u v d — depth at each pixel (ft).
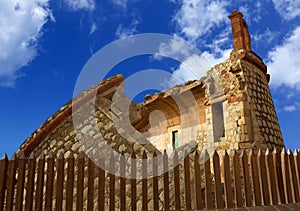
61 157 15.79
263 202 17.29
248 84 46.37
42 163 15.75
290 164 19.02
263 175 17.78
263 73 53.26
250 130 42.57
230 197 16.35
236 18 51.24
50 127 24.73
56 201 15.14
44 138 24.73
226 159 16.96
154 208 15.56
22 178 15.61
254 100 46.16
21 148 24.67
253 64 49.78
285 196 18.13
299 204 17.94
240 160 18.70
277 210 16.38
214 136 47.70
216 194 16.16
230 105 46.03
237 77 46.80
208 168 16.55
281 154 18.90
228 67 48.67
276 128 49.21
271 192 17.62
